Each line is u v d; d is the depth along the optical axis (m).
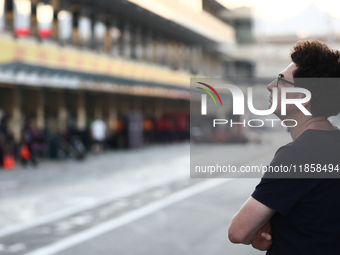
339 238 1.60
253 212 1.66
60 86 20.17
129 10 30.20
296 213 1.64
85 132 23.08
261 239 1.74
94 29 28.06
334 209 1.61
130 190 12.11
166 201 10.34
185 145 29.08
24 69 17.88
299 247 1.63
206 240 6.81
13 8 21.02
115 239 6.98
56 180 14.01
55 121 24.39
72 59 25.06
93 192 11.81
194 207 9.52
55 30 24.27
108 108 29.67
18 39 21.03
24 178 14.37
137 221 8.27
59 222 8.32
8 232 7.61
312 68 1.74
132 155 22.62
